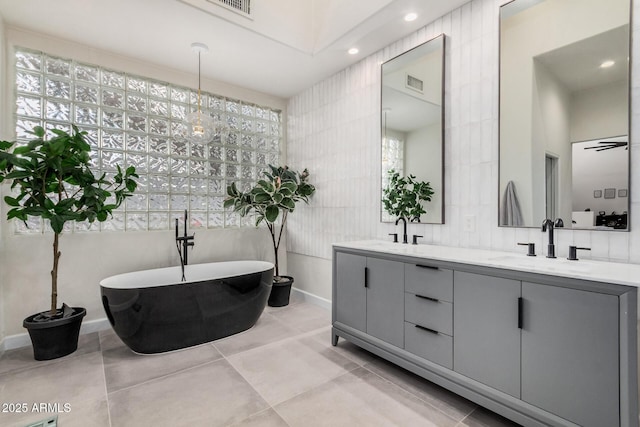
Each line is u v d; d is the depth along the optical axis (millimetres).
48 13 2246
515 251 1931
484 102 2076
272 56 2902
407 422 1542
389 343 2053
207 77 3359
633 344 1129
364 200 2951
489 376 1543
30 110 2482
